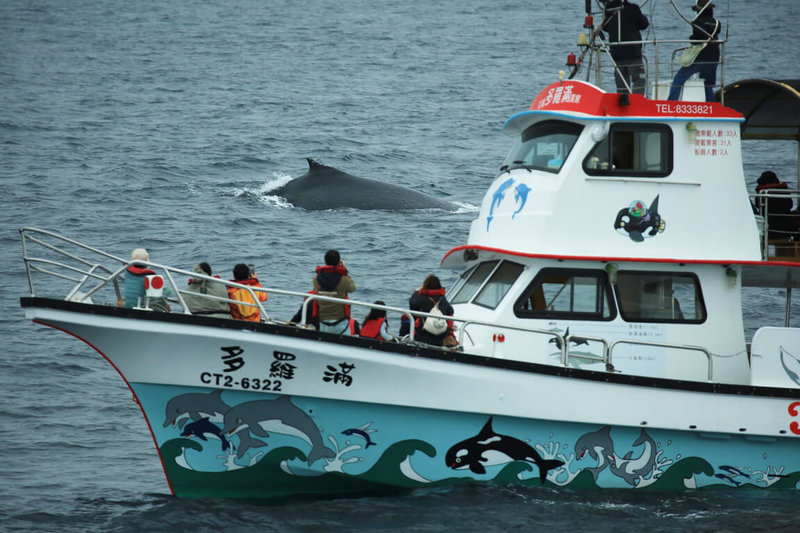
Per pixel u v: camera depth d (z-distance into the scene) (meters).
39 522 49.78
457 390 50.38
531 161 56.31
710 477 53.47
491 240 57.31
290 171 176.38
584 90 54.25
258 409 50.31
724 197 53.62
